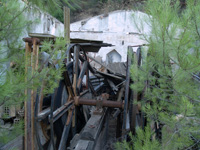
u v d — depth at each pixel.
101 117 3.78
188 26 1.83
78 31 14.34
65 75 3.49
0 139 1.92
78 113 4.45
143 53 2.51
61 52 2.31
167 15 1.84
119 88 5.57
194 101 2.13
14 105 1.86
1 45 1.81
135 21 2.18
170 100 2.38
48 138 3.48
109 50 14.48
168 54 2.12
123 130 3.32
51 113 3.03
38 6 2.02
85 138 3.18
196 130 1.93
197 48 1.95
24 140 2.74
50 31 10.16
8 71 1.70
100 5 17.16
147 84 2.62
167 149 1.94
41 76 2.01
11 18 1.91
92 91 5.88
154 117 2.39
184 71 1.97
